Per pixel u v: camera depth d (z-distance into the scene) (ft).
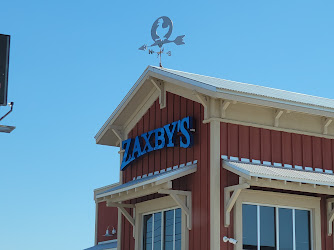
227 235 74.59
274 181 73.51
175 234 80.59
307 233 79.25
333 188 76.74
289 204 78.38
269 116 80.28
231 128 77.77
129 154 90.48
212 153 76.18
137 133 90.89
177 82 80.69
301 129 82.12
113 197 85.25
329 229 79.77
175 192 77.20
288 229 77.97
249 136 78.64
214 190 74.95
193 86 77.97
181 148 81.61
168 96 85.46
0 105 58.39
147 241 85.61
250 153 78.23
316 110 80.43
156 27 88.38
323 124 83.51
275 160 79.61
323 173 81.97
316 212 79.71
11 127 57.41
